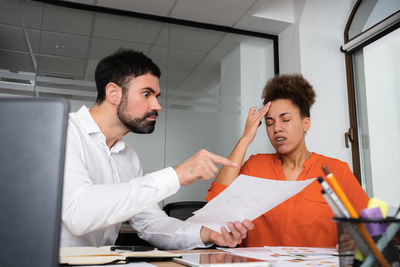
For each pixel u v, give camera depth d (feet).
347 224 1.54
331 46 10.76
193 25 10.85
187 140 10.17
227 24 11.03
